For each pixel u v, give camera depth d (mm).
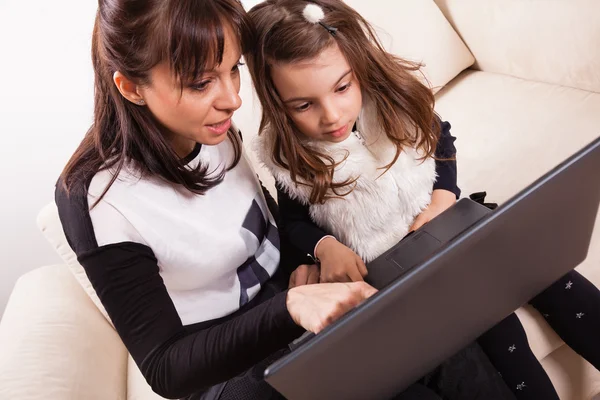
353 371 543
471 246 536
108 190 721
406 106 935
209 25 605
